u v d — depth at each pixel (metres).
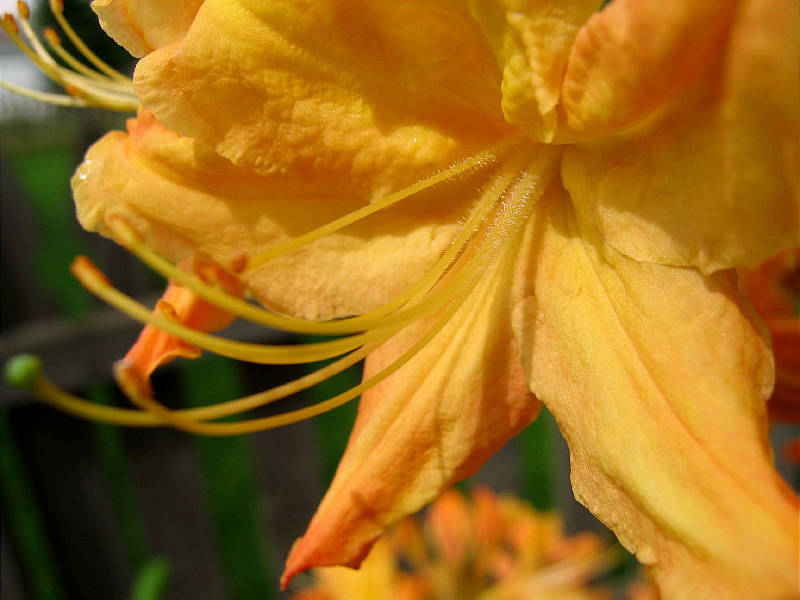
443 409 0.11
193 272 0.11
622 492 0.10
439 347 0.11
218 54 0.11
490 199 0.11
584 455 0.10
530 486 0.33
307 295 0.12
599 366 0.10
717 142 0.09
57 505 0.29
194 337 0.10
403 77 0.11
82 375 0.27
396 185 0.11
